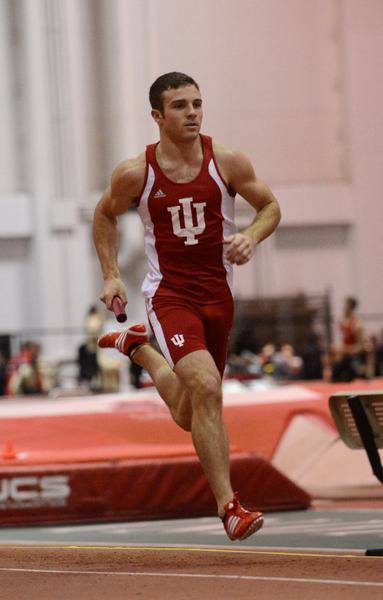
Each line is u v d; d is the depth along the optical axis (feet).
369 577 19.67
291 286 114.32
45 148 109.91
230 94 112.57
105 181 110.83
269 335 109.60
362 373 79.77
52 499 37.14
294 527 33.53
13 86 110.52
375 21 113.19
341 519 35.88
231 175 23.07
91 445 44.62
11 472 36.94
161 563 22.29
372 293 114.32
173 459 38.55
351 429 27.37
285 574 20.27
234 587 18.92
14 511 36.81
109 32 110.01
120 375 89.04
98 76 110.32
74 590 19.03
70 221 110.11
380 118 113.60
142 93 110.52
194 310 22.90
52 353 108.68
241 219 109.70
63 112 109.70
